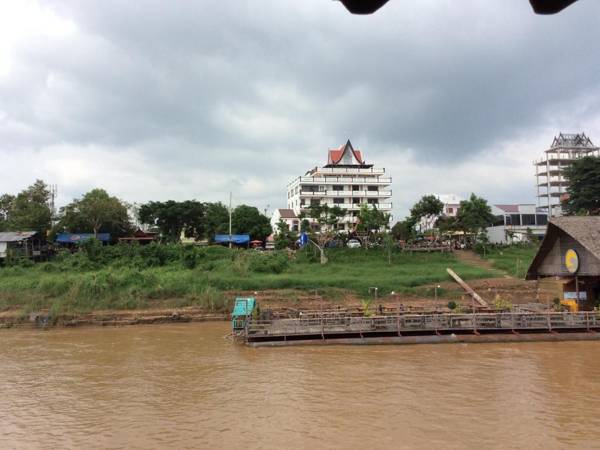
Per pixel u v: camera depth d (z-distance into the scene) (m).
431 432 17.11
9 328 42.41
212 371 25.84
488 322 32.19
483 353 28.73
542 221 86.44
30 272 54.84
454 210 96.31
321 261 61.72
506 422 17.97
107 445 16.53
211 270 56.84
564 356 27.72
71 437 17.27
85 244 59.94
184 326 42.38
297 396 21.33
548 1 2.74
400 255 65.50
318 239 62.53
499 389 21.88
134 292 47.94
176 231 75.19
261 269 57.59
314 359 27.88
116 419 18.92
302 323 32.91
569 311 34.81
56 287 47.78
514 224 85.69
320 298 48.34
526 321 32.16
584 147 85.12
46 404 20.86
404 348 30.31
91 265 56.81
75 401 21.20
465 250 71.06
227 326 42.00
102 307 45.81
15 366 27.77
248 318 32.88
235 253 62.66
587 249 31.22
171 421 18.62
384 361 27.14
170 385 23.39
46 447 16.45
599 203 68.62
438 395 21.14
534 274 36.97
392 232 70.88
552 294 49.47
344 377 24.11
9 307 45.69
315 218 65.69
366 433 17.09
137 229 75.75
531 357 27.59
